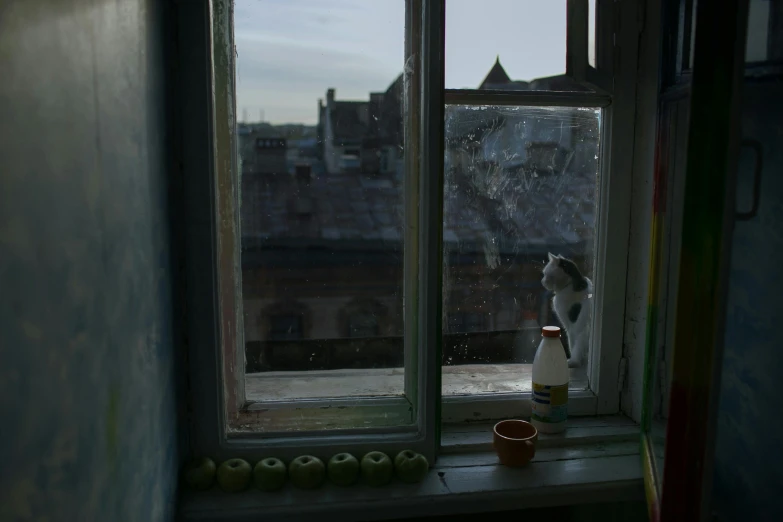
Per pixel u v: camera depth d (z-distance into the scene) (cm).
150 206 81
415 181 107
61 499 50
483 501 99
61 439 51
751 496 88
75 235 54
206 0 94
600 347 121
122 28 69
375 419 111
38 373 46
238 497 97
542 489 100
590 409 122
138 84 76
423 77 100
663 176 97
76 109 55
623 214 116
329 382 118
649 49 110
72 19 54
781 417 82
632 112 113
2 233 41
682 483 67
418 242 106
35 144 46
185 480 98
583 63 109
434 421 106
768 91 82
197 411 102
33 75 46
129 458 70
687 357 65
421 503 98
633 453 111
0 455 41
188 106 95
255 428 109
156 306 84
